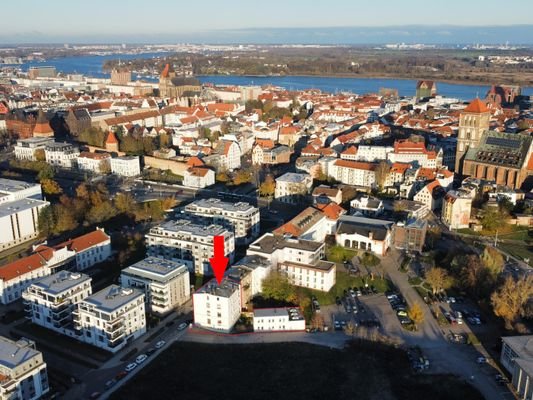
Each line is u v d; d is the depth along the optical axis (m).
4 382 190.62
